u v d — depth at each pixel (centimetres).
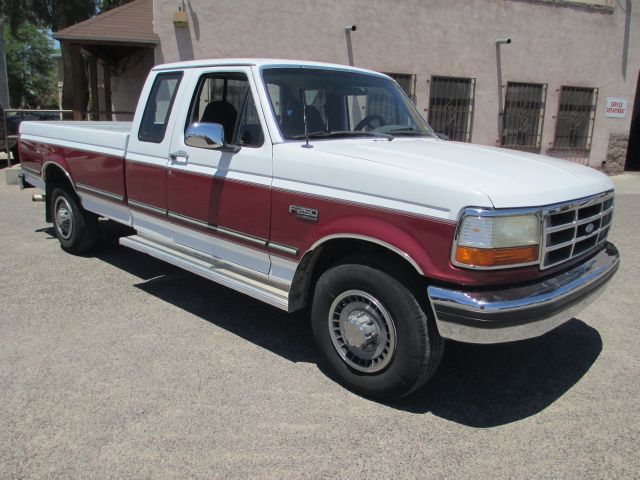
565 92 1409
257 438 306
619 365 403
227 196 412
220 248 437
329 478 276
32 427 311
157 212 486
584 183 352
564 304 318
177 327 448
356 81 464
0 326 438
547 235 312
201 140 403
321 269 388
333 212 345
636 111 1709
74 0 2445
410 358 320
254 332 445
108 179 539
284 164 374
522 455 297
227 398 345
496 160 364
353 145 389
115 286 538
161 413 327
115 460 285
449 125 1327
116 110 1536
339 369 360
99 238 634
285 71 420
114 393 347
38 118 1558
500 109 1354
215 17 1109
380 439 309
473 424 326
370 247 348
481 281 297
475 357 414
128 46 1108
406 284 319
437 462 290
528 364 404
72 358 390
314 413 332
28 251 650
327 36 1188
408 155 359
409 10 1233
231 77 425
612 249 397
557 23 1354
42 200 969
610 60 1425
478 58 1310
